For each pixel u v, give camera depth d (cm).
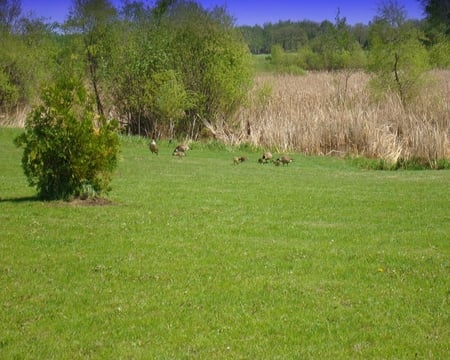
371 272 780
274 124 2667
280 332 596
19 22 3650
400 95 2952
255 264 809
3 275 753
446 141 2269
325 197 1343
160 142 2698
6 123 3212
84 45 3052
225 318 629
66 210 1140
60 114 1193
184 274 764
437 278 755
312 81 4034
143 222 1047
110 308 654
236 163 2044
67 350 556
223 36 2981
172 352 554
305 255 853
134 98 3006
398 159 2258
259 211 1170
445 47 3684
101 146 1224
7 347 559
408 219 1105
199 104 2950
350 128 2484
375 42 3020
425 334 592
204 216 1110
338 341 578
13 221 1042
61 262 810
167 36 3017
